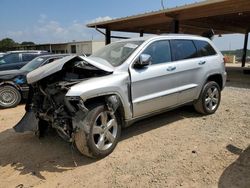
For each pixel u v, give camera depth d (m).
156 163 3.99
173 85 5.30
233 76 15.64
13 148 4.72
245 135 4.99
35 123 4.61
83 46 41.38
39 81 4.37
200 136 5.01
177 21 13.55
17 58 11.44
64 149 4.63
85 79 4.24
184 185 3.40
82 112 3.92
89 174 3.77
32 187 3.52
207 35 7.60
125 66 4.59
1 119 6.62
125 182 3.53
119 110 4.48
